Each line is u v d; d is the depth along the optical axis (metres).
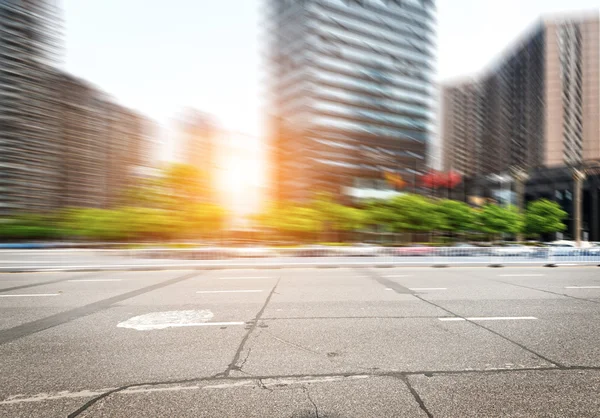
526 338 4.72
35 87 61.94
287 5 63.91
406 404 2.95
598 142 71.12
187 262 15.23
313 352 4.17
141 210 35.66
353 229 37.62
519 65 81.75
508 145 84.00
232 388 3.24
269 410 2.86
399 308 6.56
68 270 13.98
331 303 7.04
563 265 15.78
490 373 3.57
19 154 58.91
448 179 62.47
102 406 2.92
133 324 5.41
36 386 3.27
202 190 36.72
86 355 4.07
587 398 3.06
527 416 2.78
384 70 62.66
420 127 64.81
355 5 61.28
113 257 17.42
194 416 2.78
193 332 4.98
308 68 57.75
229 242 35.47
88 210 40.56
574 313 6.16
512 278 11.17
